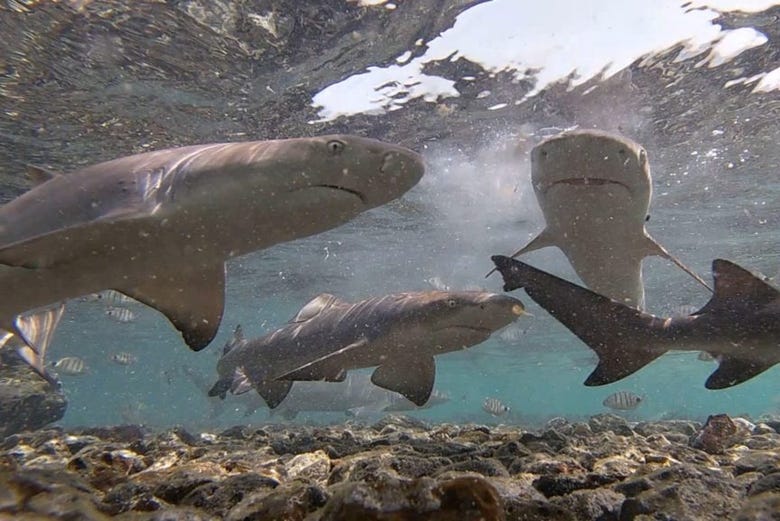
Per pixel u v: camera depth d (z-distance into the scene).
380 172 0.52
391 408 2.31
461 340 0.87
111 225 0.50
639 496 0.41
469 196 2.25
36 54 1.30
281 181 0.52
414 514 0.32
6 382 1.68
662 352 0.64
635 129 1.73
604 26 1.26
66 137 1.73
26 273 0.56
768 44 1.33
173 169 0.55
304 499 0.40
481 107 1.61
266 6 1.16
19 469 0.44
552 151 0.72
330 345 1.00
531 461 0.59
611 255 0.95
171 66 1.36
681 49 1.34
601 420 1.25
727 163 1.97
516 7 1.20
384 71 1.42
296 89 1.48
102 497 0.47
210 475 0.56
